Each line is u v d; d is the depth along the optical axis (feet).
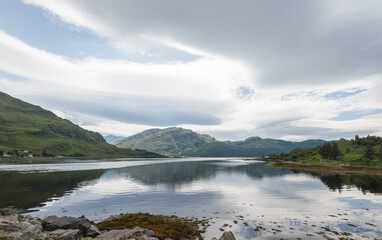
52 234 65.36
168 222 89.35
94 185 199.21
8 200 135.95
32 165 468.75
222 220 96.58
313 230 83.15
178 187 189.16
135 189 179.32
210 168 424.05
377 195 146.51
